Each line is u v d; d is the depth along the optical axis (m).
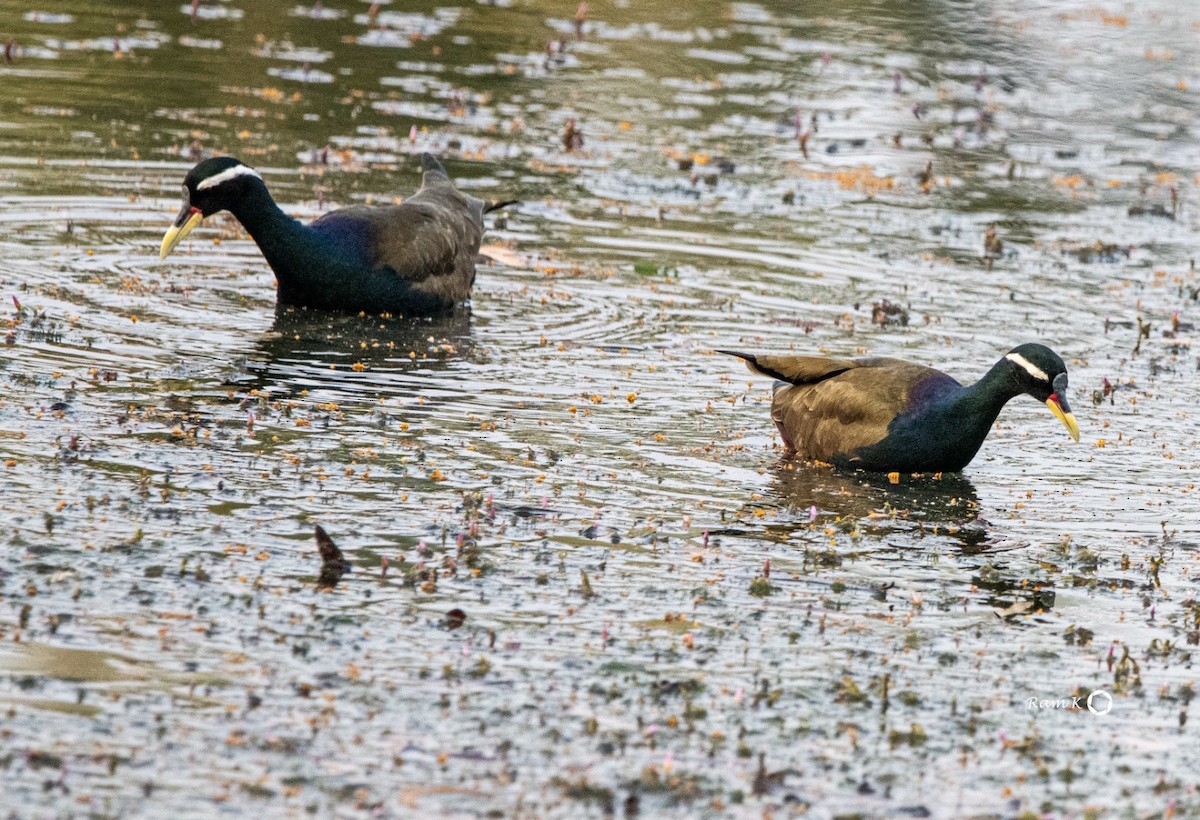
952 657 10.26
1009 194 23.36
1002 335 17.50
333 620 10.04
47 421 13.09
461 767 8.50
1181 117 28.08
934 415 13.62
